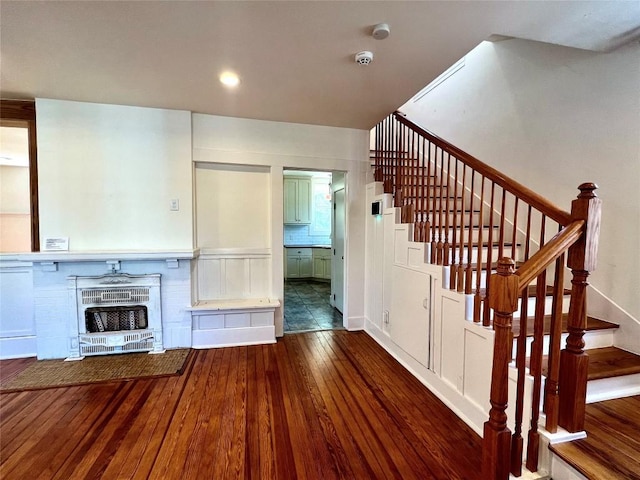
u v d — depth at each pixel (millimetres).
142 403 2229
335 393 2389
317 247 7086
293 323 4098
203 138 3230
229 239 3480
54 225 2914
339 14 1665
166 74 2363
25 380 2531
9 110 2859
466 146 3646
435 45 1963
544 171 2660
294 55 2090
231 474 1604
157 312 3098
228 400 2277
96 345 2969
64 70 2307
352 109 3062
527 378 1586
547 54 2605
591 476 1281
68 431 1923
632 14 1658
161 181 3115
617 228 2115
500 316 1328
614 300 2139
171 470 1625
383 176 3500
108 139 2990
